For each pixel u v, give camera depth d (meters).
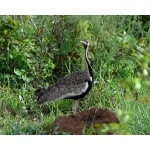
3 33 21.34
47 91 19.27
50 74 21.41
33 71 21.11
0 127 18.16
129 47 21.92
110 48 22.03
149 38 22.02
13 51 21.16
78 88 18.97
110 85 20.94
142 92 19.98
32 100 20.09
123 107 19.39
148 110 18.86
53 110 20.05
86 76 19.05
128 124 17.62
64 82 19.17
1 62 21.30
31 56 21.38
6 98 19.91
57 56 22.02
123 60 22.00
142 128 17.78
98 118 17.08
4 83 20.83
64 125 16.67
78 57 21.86
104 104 20.11
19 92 20.34
